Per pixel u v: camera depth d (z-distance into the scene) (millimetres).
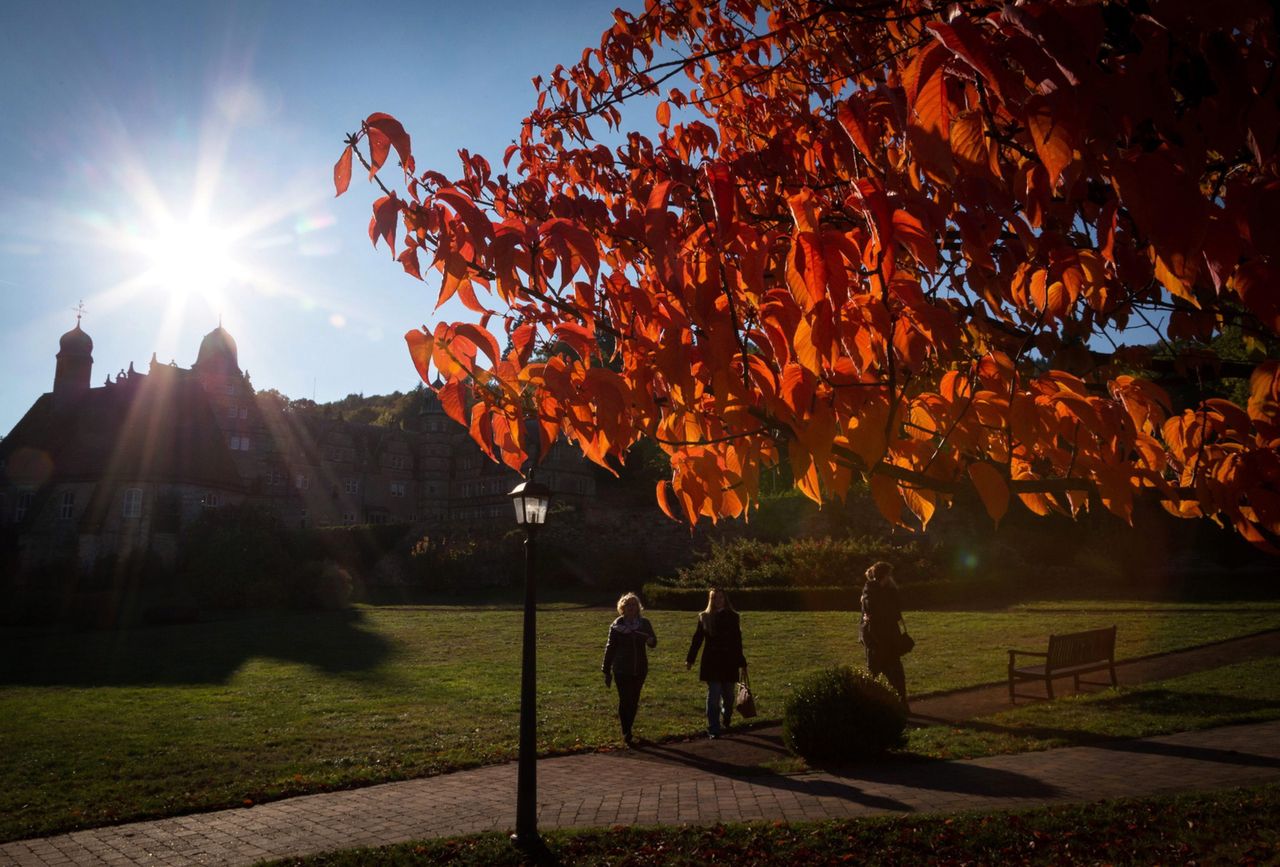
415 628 25625
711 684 10500
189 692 15477
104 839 7230
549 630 23672
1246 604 21703
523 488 6961
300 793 8523
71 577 46250
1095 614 21562
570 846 6379
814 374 1414
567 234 1512
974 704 11680
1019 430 1833
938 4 1958
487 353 1739
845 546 29328
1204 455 2236
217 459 60250
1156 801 6410
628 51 3846
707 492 2051
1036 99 1175
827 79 3326
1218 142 1234
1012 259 2266
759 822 6629
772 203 2947
